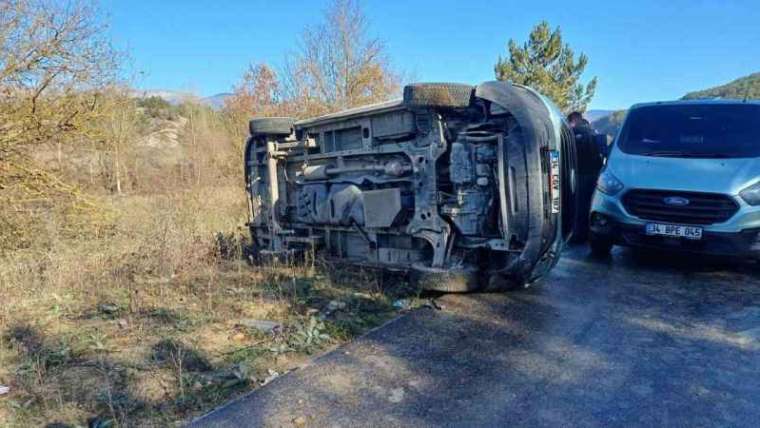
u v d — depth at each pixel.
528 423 2.72
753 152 5.71
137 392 3.18
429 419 2.79
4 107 8.34
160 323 4.56
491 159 4.65
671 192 5.47
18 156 8.72
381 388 3.18
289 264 6.58
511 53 25.50
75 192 9.08
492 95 4.62
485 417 2.79
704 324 4.08
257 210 7.43
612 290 5.10
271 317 4.61
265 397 3.10
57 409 3.00
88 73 9.04
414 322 4.36
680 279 5.43
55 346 4.02
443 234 4.89
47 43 8.36
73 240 8.53
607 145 7.37
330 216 5.95
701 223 5.34
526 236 4.46
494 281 4.87
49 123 8.75
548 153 4.48
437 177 4.91
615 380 3.17
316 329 4.12
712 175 5.44
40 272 6.45
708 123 6.32
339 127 5.88
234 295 5.37
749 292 4.89
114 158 12.28
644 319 4.25
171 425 2.81
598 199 6.22
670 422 2.68
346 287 5.48
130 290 5.66
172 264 6.57
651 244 5.67
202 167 14.60
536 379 3.23
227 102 18.97
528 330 4.08
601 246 6.45
